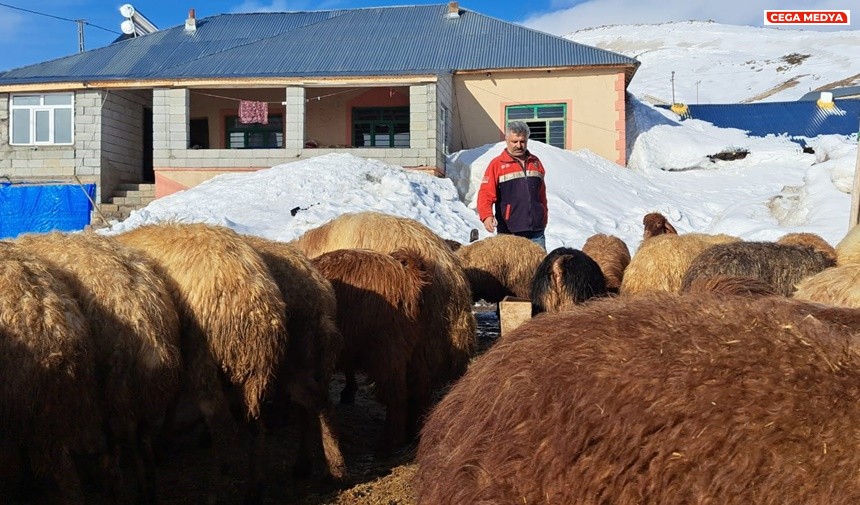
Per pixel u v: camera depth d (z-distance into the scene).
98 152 22.69
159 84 22.06
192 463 5.17
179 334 4.22
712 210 20.75
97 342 3.87
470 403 2.09
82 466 4.11
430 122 21.55
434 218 17.05
